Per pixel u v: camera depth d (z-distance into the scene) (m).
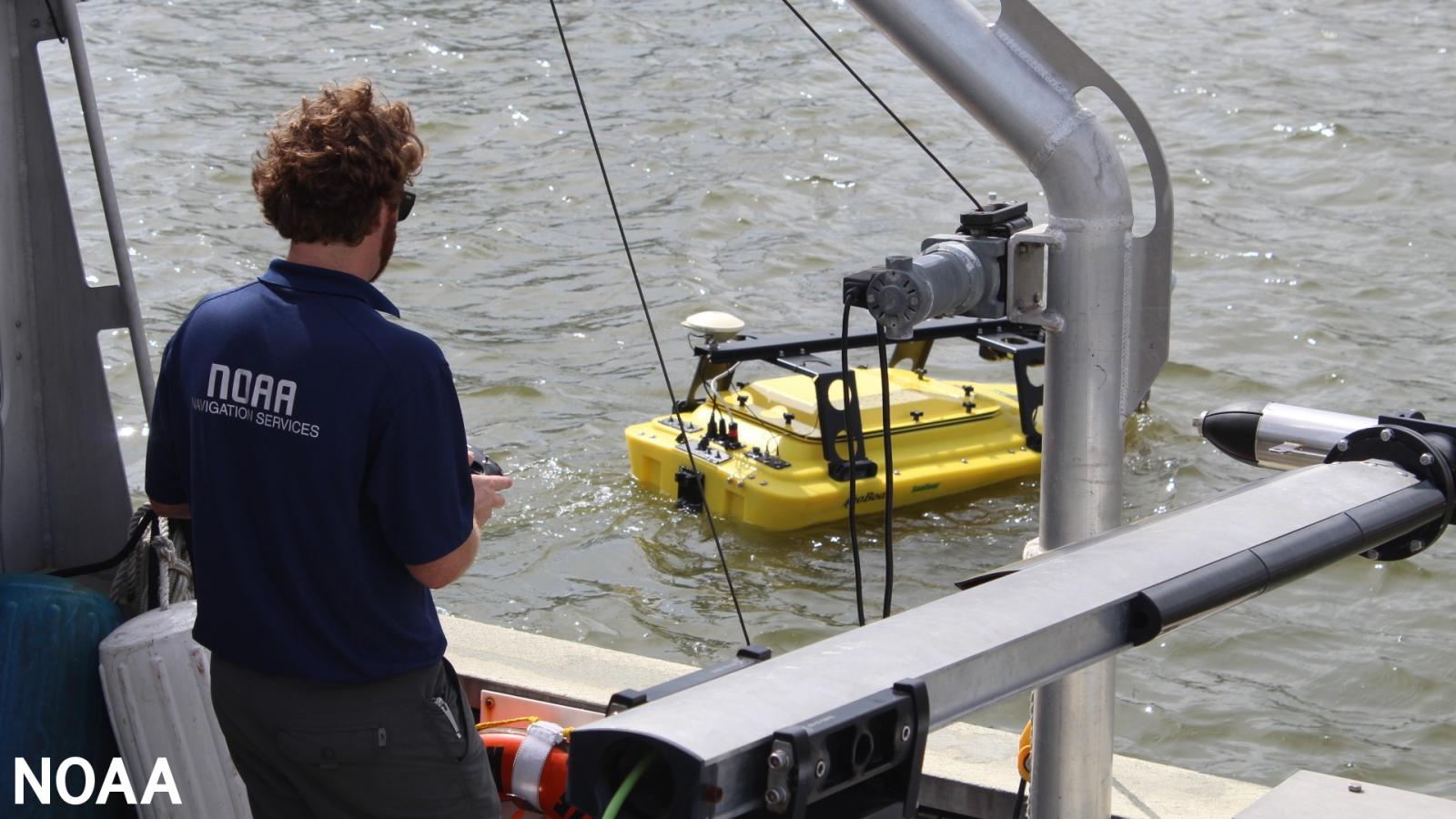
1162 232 2.29
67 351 3.49
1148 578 1.86
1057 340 2.34
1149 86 19.23
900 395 9.36
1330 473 2.23
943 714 1.62
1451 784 6.72
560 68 20.22
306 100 2.48
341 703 2.49
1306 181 15.87
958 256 2.37
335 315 2.43
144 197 15.23
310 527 2.43
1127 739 7.08
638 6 23.25
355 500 2.42
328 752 2.50
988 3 23.45
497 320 12.52
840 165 16.53
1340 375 11.28
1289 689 7.44
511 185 15.92
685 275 13.49
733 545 8.66
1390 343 11.89
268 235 14.40
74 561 3.57
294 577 2.45
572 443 10.13
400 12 22.91
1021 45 2.26
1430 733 7.08
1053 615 1.75
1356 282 13.07
